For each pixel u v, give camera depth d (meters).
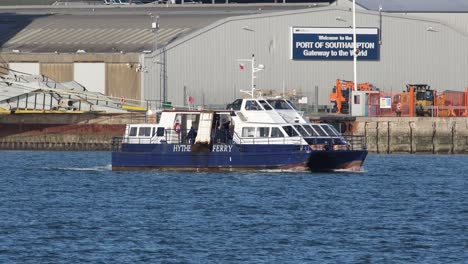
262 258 173.50
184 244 182.25
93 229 194.00
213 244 182.25
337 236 188.62
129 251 177.38
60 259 172.50
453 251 178.12
